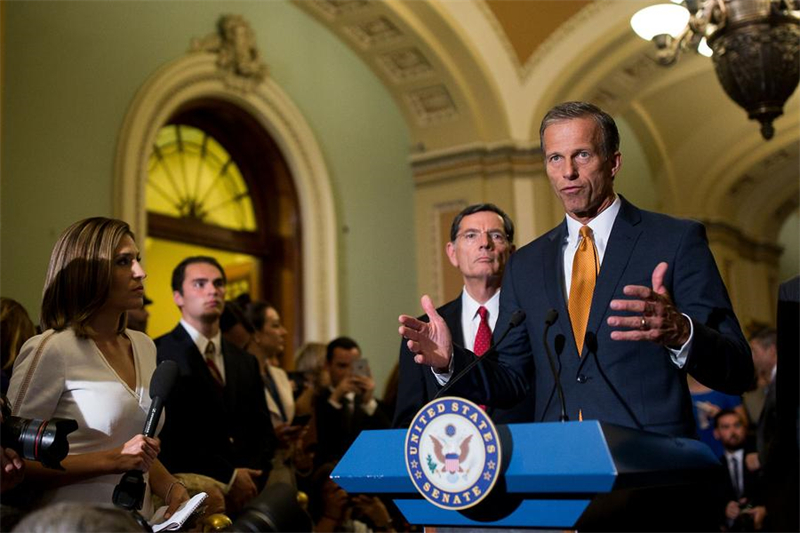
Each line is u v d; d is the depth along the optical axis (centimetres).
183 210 828
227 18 828
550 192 879
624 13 852
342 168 947
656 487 174
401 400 311
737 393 203
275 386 493
